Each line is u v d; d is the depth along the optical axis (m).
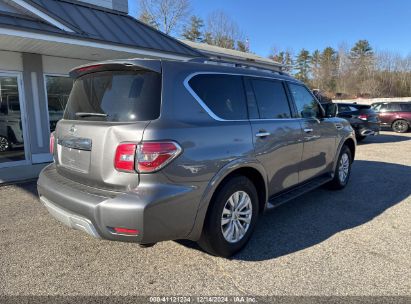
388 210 4.82
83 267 3.24
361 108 12.86
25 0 6.81
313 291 2.82
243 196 3.45
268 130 3.72
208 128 3.04
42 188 3.30
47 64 8.98
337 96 56.69
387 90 61.00
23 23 6.75
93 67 3.14
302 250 3.56
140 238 2.65
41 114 8.98
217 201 3.13
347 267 3.21
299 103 4.57
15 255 3.50
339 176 5.66
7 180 6.72
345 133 5.63
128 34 9.12
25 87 8.62
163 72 2.90
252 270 3.16
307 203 5.14
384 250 3.56
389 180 6.60
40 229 4.19
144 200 2.58
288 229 4.12
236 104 3.49
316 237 3.89
